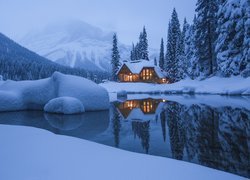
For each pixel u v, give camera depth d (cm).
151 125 1128
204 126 1065
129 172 393
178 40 5434
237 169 532
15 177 357
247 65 3161
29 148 517
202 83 3844
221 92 3152
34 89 1828
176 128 1040
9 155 462
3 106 1719
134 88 4897
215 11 3969
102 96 1797
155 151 688
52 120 1294
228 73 3450
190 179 375
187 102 2202
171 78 5634
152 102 2384
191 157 627
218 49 3572
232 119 1209
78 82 1786
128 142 796
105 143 784
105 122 1226
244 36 3219
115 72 6775
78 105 1606
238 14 3306
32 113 1614
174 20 5900
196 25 4216
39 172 378
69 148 532
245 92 2870
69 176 365
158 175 384
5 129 746
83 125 1138
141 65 5938
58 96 1728
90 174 377
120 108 1912
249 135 870
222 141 792
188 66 4734
